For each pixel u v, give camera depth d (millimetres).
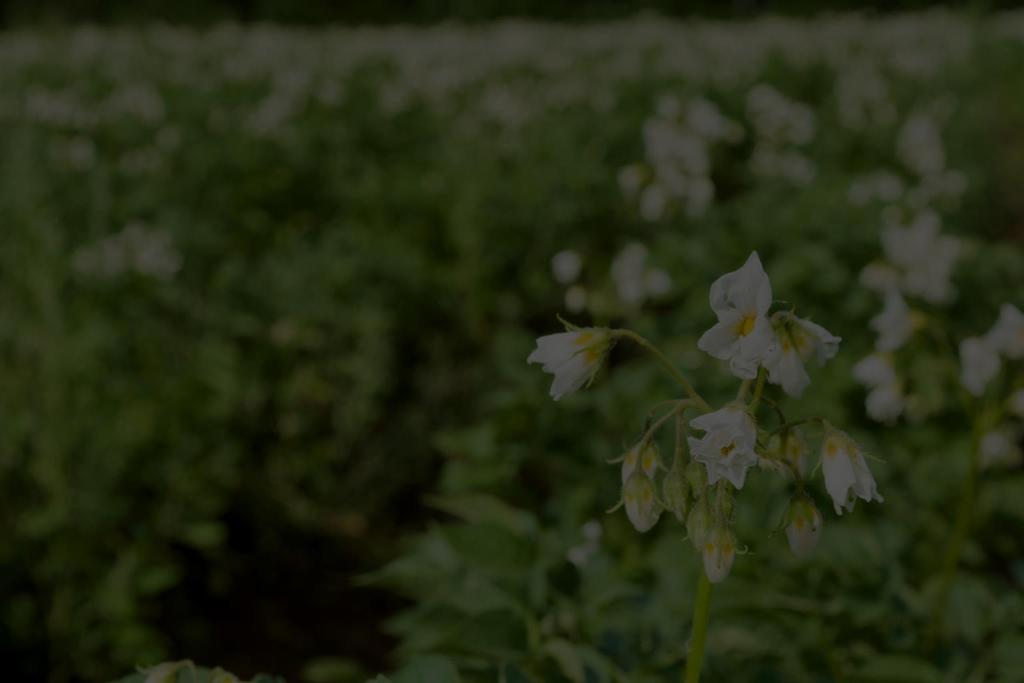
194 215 7168
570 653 2047
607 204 7543
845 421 4020
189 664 1655
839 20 24578
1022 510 3842
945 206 7570
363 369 5328
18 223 5242
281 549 5082
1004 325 2744
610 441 3645
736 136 8008
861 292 4945
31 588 4082
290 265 5922
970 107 11789
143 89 9781
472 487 3301
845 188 6219
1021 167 11172
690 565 2672
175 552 4688
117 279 5074
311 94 11734
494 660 2127
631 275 4238
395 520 5406
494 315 6773
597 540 2744
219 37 19219
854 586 2414
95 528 4059
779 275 4930
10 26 21859
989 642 2566
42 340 4301
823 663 2373
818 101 14008
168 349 4977
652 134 5539
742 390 1613
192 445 4461
